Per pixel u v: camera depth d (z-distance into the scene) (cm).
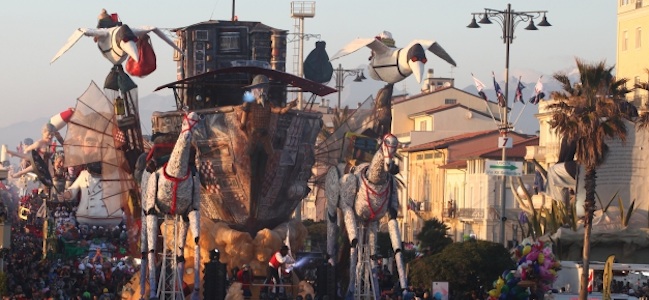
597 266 5550
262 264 5194
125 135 5488
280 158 5344
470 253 5728
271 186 5359
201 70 5850
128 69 5438
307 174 5556
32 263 6394
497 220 10838
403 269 4853
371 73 5334
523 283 5075
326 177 5122
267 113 5175
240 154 5216
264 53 5900
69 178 9519
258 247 5184
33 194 12688
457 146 11919
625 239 6469
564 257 6462
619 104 5812
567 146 7119
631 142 7762
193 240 4994
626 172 7769
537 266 5078
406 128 13888
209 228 5203
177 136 4794
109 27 5481
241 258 5175
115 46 5241
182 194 4644
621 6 9606
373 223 4916
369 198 4812
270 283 5062
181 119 5431
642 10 9350
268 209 5394
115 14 5525
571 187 7162
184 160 4631
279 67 5919
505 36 7281
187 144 4609
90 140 5491
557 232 6450
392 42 5297
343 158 5541
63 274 6175
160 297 4741
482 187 10969
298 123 5406
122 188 5506
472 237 6138
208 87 5516
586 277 5300
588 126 5709
